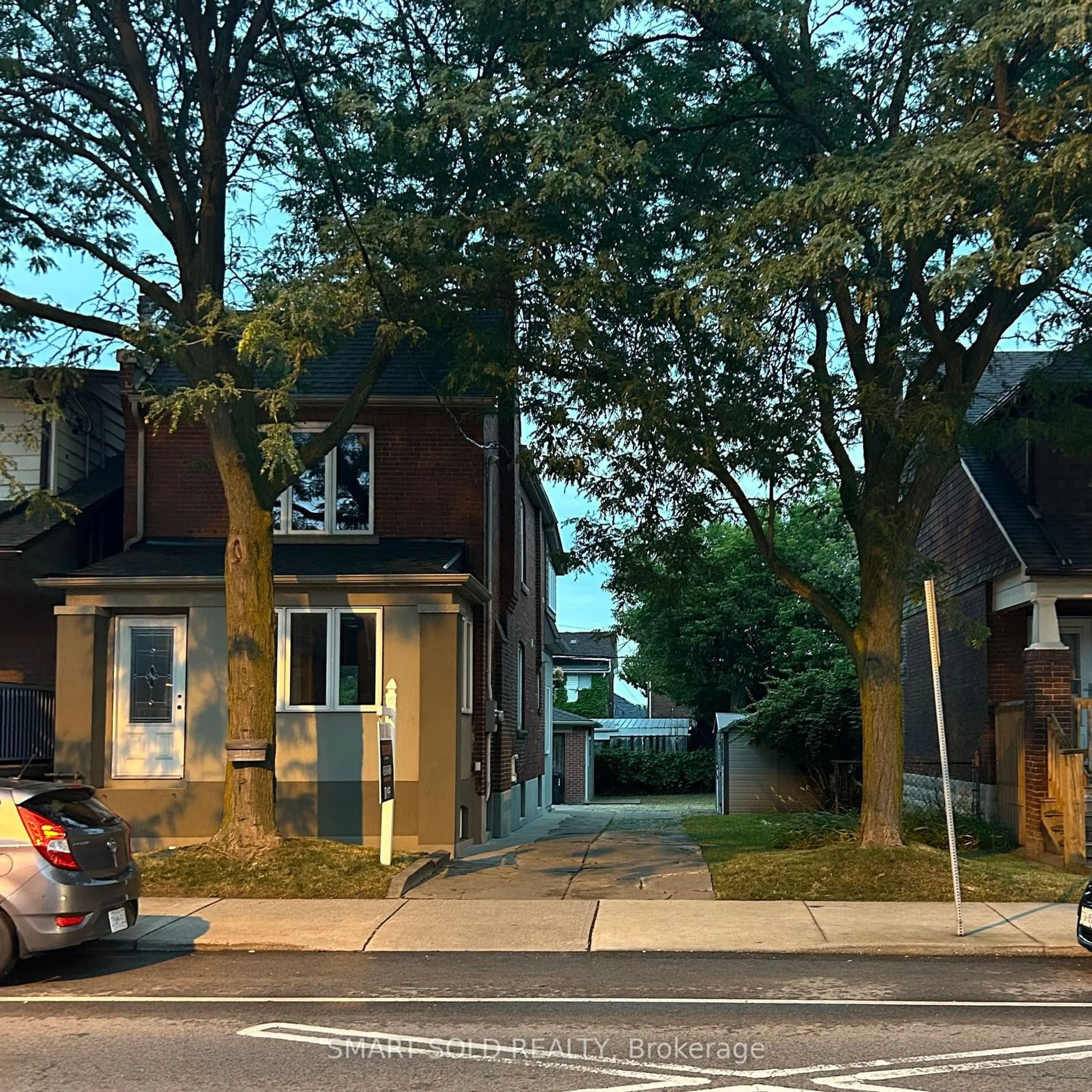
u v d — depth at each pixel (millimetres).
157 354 14906
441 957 11078
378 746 17750
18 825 9836
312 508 20031
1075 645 20156
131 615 18156
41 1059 7441
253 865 14625
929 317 14562
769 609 43156
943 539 23391
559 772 40188
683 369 15375
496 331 15336
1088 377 18391
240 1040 7914
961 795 21797
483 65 15570
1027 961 10836
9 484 15445
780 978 10031
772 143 15953
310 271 15117
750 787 29234
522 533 26672
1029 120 12789
